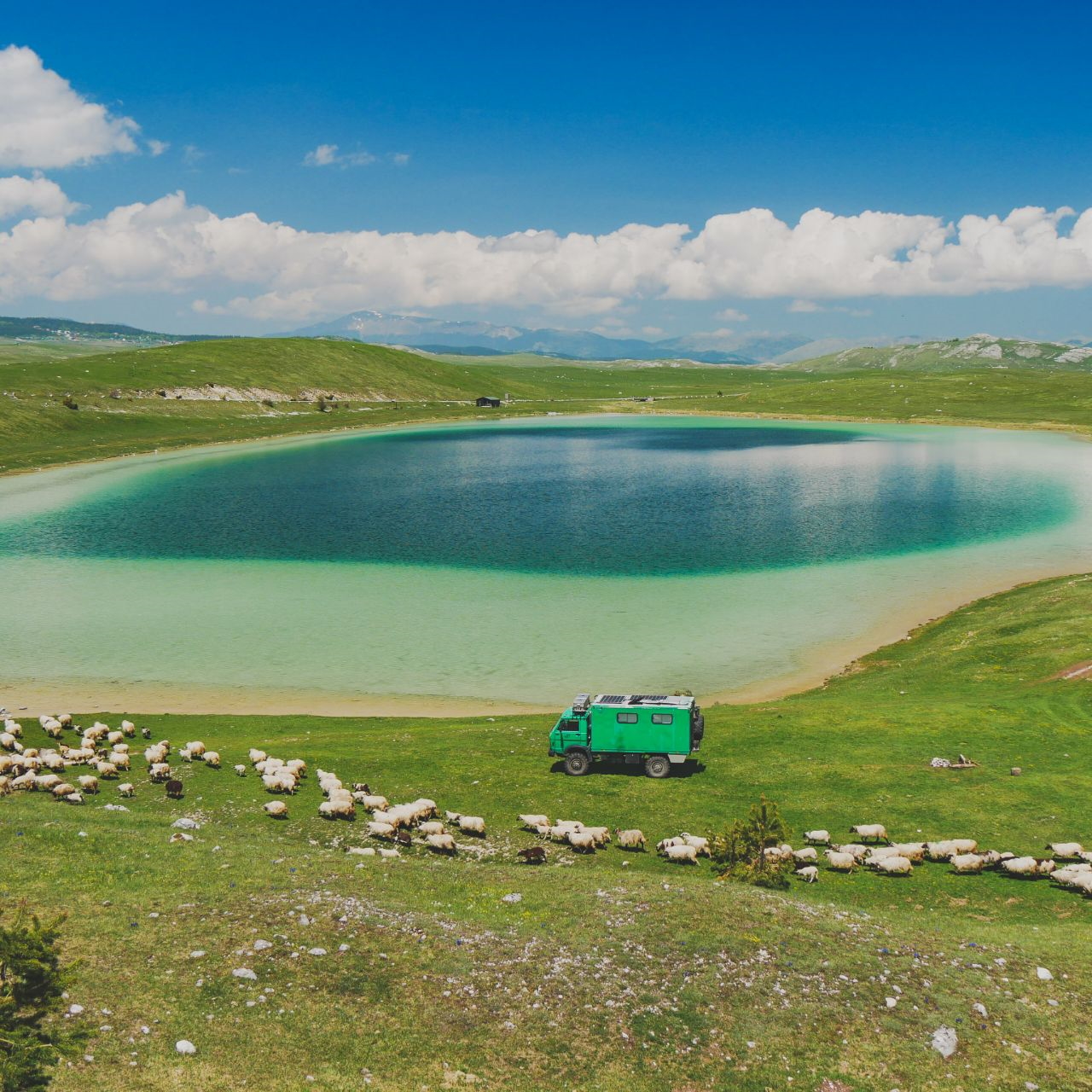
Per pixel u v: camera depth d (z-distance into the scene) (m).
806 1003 21.02
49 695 56.94
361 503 136.25
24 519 121.56
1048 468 165.88
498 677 60.66
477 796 38.47
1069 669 52.75
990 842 33.16
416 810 34.53
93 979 20.16
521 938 23.53
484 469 180.62
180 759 42.97
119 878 25.39
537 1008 20.61
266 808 34.69
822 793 38.09
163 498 140.50
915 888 29.36
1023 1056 19.75
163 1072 17.64
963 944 24.28
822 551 98.94
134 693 57.62
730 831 30.97
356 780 40.41
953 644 62.56
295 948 22.22
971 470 164.75
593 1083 18.50
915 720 46.31
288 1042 18.95
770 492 144.00
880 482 152.38
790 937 23.75
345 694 57.41
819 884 29.55
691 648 66.19
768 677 59.81
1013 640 60.59
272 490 150.75
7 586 85.62
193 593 83.19
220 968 21.12
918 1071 19.19
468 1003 20.73
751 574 88.69
